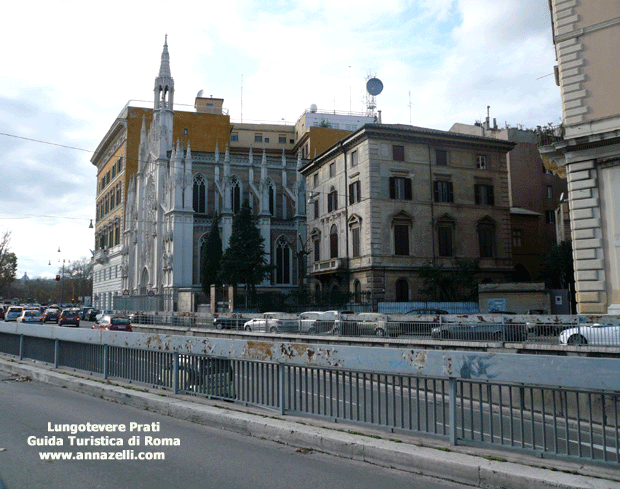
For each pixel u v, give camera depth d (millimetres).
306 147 86312
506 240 48438
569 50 24484
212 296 46719
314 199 53469
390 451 6684
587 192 23781
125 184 84125
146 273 71062
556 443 6285
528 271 55375
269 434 8047
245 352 9609
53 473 6418
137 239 74438
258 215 64938
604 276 23094
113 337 12969
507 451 6582
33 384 14047
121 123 86000
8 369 16516
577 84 24156
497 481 5812
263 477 6254
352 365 8086
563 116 24609
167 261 61125
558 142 24328
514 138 60469
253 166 68375
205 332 33281
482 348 15852
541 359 6383
